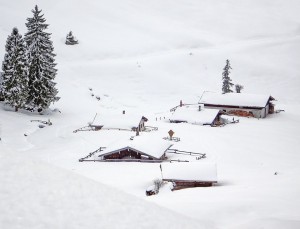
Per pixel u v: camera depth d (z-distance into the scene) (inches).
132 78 4495.6
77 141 2353.6
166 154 2150.6
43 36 2979.8
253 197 941.8
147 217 290.8
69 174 338.0
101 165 1905.8
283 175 1523.1
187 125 2883.9
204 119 2945.4
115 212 283.1
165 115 3363.7
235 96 3437.5
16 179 293.4
